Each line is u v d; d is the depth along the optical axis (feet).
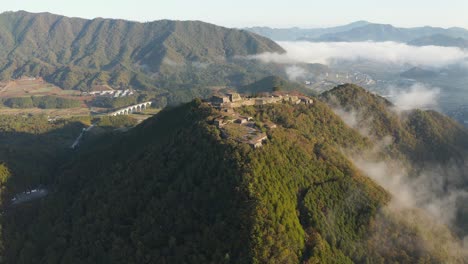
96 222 520.01
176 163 524.11
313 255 405.18
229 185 446.60
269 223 401.29
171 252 425.69
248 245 386.11
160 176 522.47
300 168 513.04
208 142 517.14
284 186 469.16
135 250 448.65
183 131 580.30
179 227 443.32
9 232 588.09
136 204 512.63
